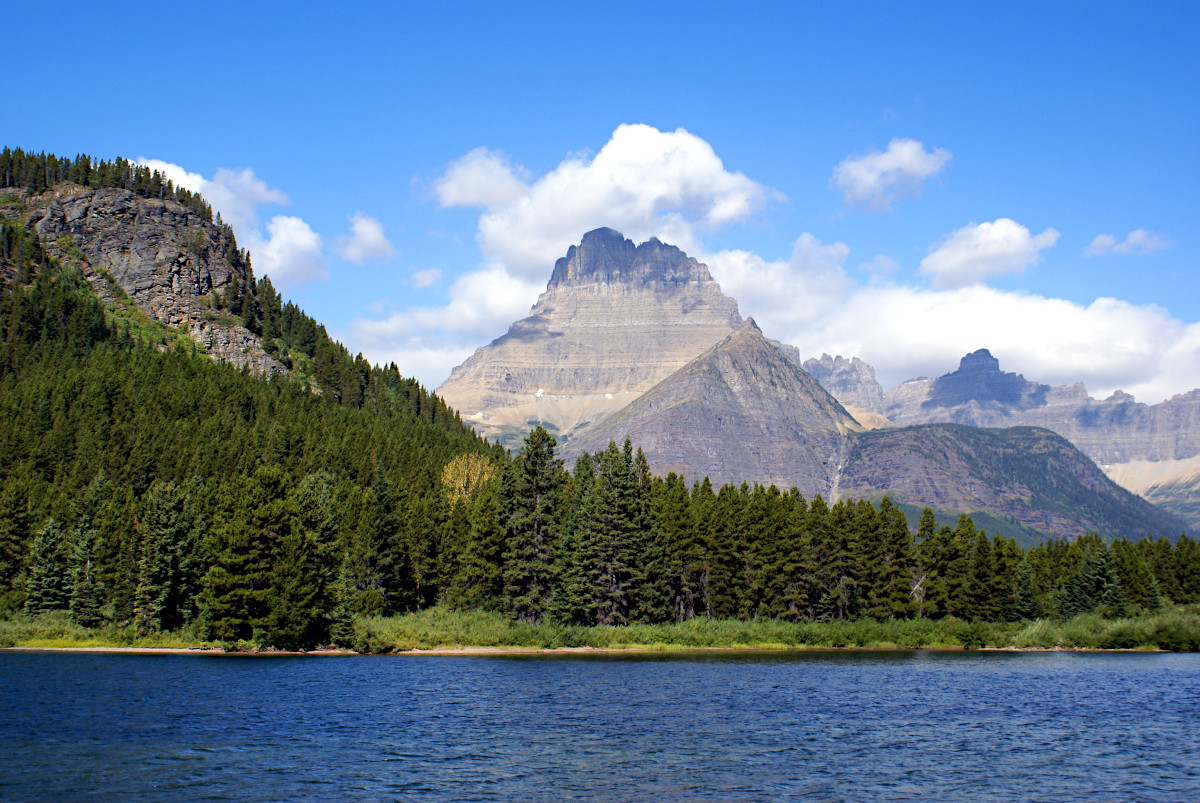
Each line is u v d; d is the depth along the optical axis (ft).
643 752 182.80
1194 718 230.48
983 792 156.04
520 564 435.94
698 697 257.55
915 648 469.16
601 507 436.35
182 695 238.68
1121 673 336.90
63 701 224.94
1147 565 622.54
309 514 387.75
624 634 418.92
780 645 453.58
